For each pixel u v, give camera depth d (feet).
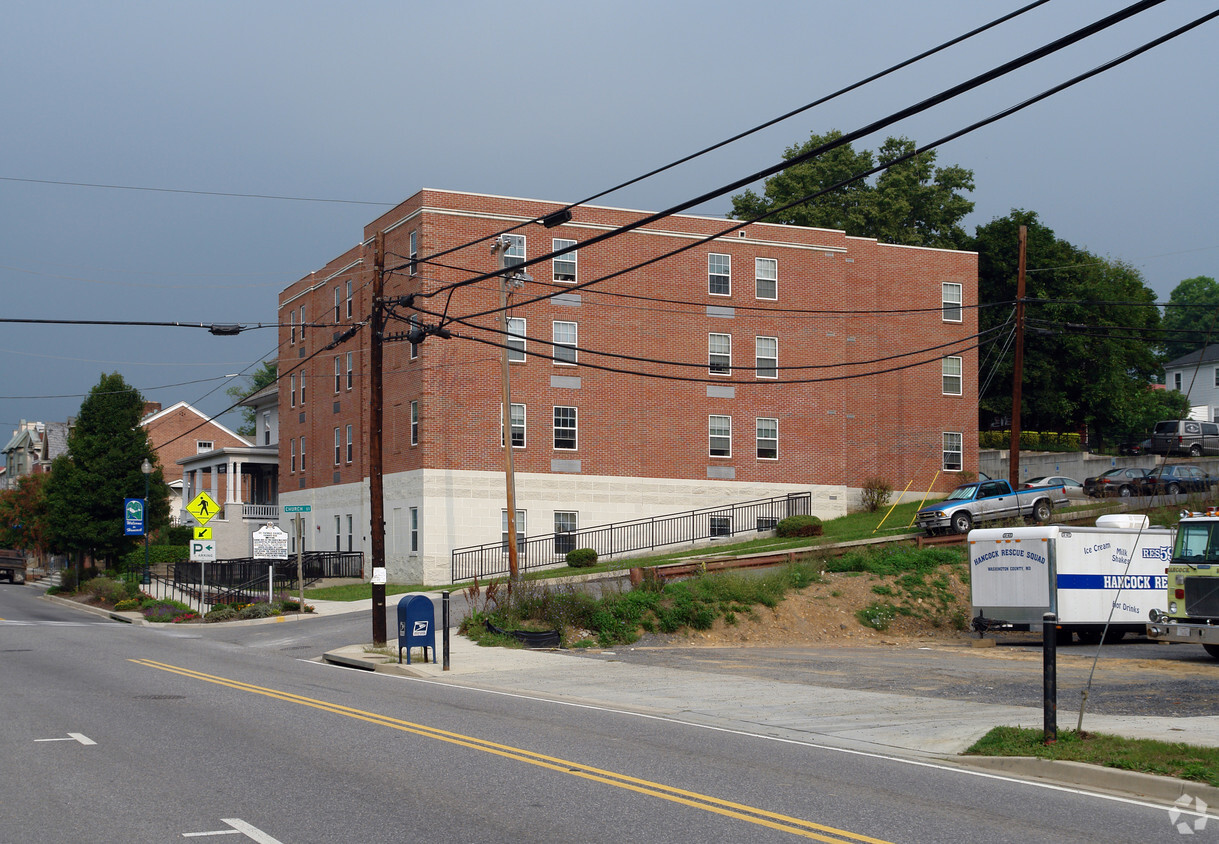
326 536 166.61
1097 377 204.64
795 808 29.22
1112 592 85.81
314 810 28.32
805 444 155.43
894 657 76.13
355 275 157.89
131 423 172.45
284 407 186.50
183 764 34.55
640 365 147.13
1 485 352.90
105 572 165.48
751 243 153.99
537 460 141.08
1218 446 177.47
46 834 25.75
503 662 70.79
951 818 28.35
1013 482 133.69
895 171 212.43
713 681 61.46
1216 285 334.85
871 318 162.09
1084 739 37.22
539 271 142.20
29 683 56.95
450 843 25.16
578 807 28.94
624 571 120.16
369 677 63.72
